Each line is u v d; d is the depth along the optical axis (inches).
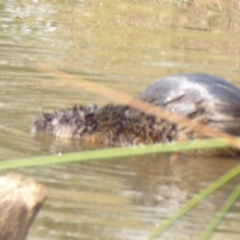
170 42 772.6
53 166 433.4
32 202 254.1
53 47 724.7
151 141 482.6
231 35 813.9
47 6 924.0
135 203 379.2
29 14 870.4
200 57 713.0
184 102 469.7
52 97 574.6
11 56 681.0
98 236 331.3
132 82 613.9
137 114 489.7
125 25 844.0
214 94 467.8
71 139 507.2
